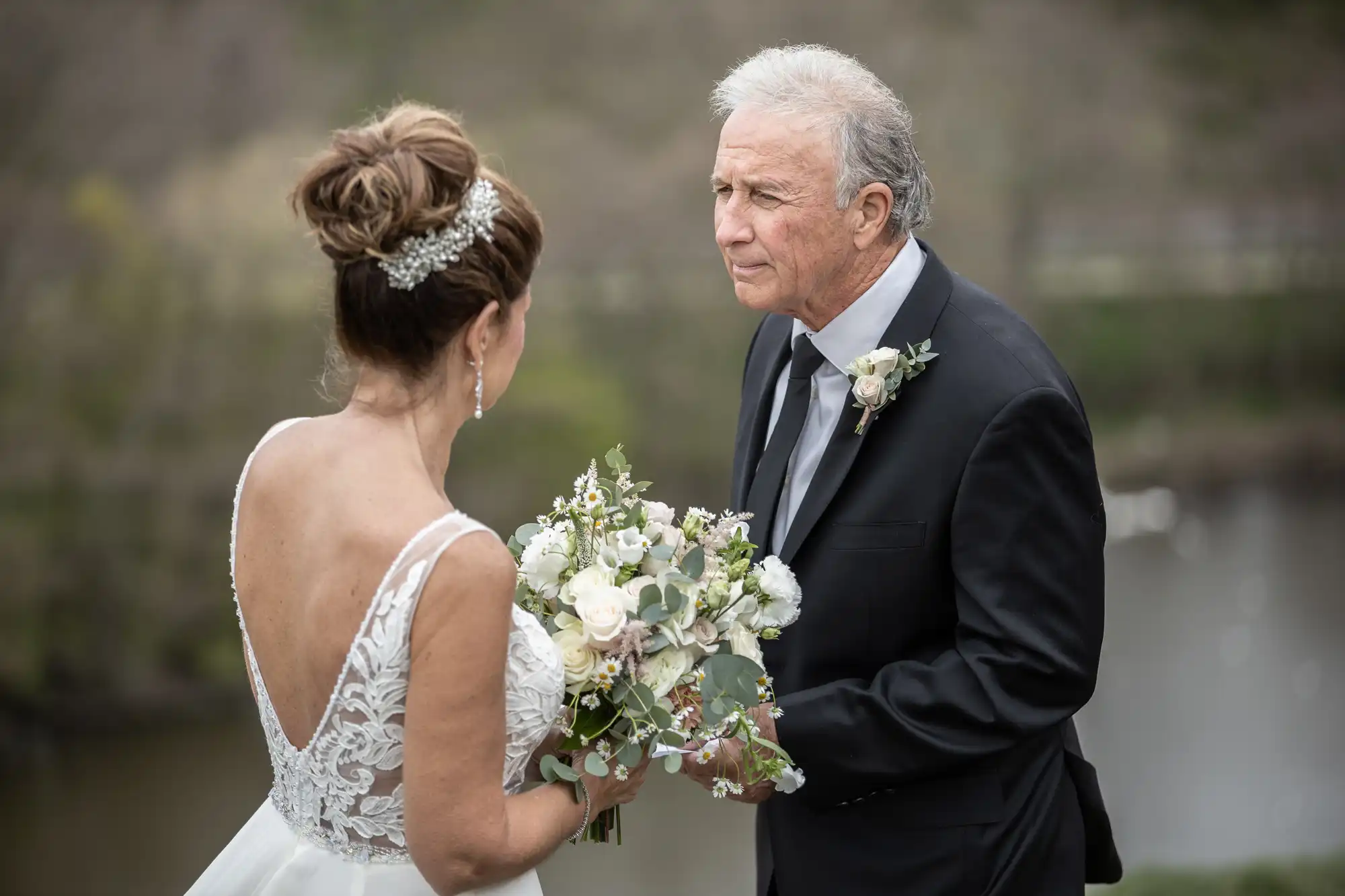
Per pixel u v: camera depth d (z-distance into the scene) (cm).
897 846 435
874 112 428
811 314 450
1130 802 1287
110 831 1435
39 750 1745
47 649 1909
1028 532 412
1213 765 1386
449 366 344
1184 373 3216
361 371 346
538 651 353
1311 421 3130
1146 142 3353
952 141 3250
